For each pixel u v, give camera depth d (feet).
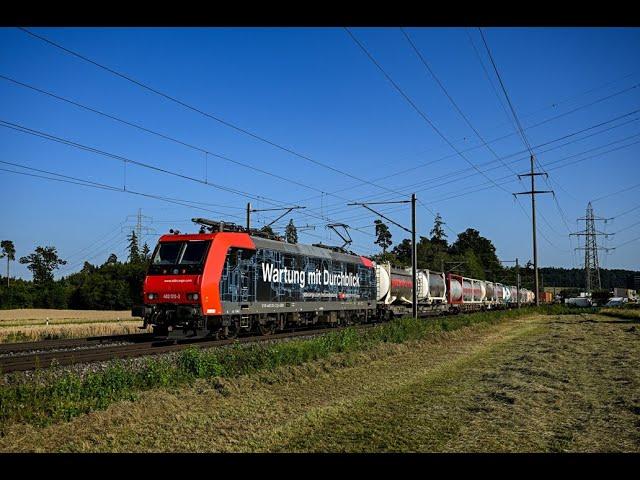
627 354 72.64
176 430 32.45
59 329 114.42
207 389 42.55
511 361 65.87
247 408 38.19
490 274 475.31
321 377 51.47
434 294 171.12
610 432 33.86
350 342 69.26
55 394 35.06
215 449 29.60
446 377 53.31
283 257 93.35
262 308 86.48
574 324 142.20
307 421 35.42
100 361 56.24
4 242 419.33
